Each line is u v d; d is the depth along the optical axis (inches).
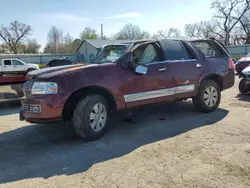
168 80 209.5
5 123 228.5
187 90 222.2
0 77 312.8
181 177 123.3
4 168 139.5
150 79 199.9
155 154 150.5
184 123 209.3
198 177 122.8
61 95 164.7
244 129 187.9
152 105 208.8
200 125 201.9
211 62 238.4
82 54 2003.0
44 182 123.3
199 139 171.5
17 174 132.2
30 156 154.8
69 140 180.5
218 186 114.7
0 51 2802.7
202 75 230.2
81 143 173.3
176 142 167.8
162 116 233.6
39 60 1733.5
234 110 244.7
